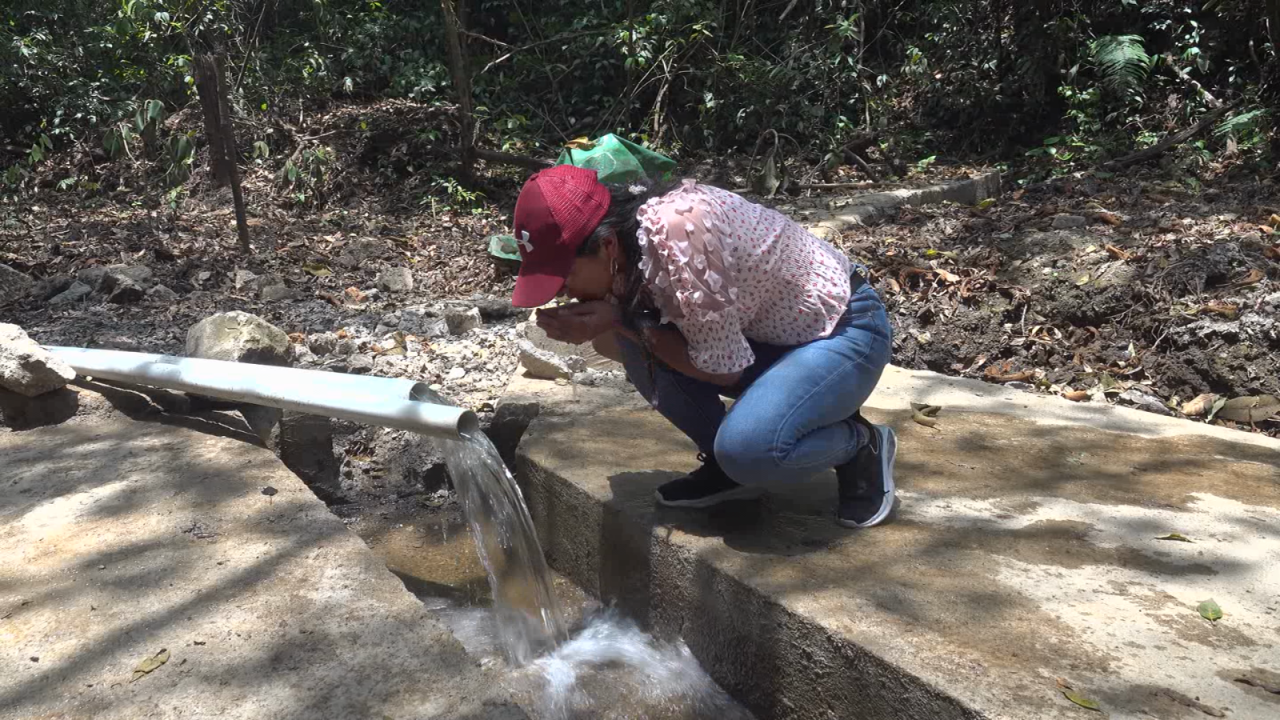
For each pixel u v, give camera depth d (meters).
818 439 2.52
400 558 3.41
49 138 9.42
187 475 3.12
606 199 2.29
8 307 5.45
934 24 10.65
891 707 2.06
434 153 9.05
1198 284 4.74
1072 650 2.09
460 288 6.25
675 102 10.23
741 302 2.36
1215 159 8.34
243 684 2.11
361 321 5.33
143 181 8.84
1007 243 5.65
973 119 10.10
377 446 4.07
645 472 3.14
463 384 4.28
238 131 9.27
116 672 2.15
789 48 10.20
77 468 3.17
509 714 2.03
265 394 3.17
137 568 2.56
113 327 5.11
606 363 4.25
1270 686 1.96
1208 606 2.25
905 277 5.34
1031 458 3.21
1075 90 9.55
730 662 2.52
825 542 2.63
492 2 10.90
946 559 2.52
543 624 2.84
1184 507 2.82
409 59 10.46
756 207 2.41
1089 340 4.72
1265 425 4.00
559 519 3.18
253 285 6.00
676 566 2.66
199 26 9.69
